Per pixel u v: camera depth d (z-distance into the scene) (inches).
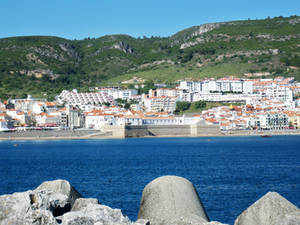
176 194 1148.5
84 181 3804.1
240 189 3265.3
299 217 997.2
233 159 6161.4
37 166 5487.2
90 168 5064.0
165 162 5762.8
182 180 1203.2
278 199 1097.4
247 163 5516.7
